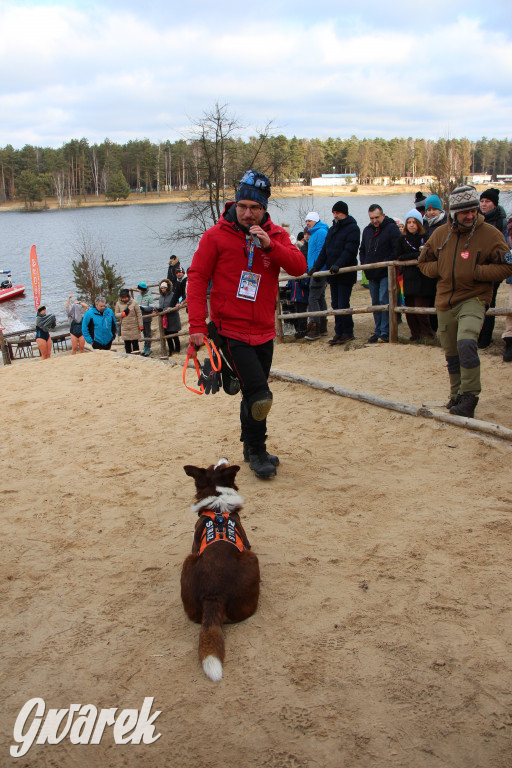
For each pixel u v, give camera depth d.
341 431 5.57
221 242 4.25
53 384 8.39
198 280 4.31
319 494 4.41
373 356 8.23
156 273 43.44
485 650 2.75
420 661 2.70
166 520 4.22
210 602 2.87
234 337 4.38
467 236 5.16
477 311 5.21
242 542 3.27
